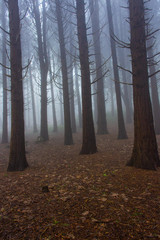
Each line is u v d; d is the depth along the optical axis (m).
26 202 3.54
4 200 3.73
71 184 4.38
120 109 11.25
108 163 6.11
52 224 2.71
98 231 2.48
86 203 3.31
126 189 3.83
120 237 2.33
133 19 5.27
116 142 10.27
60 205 3.31
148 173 4.69
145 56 5.22
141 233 2.38
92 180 4.54
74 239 2.35
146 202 3.21
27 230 2.61
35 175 5.51
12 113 6.45
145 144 5.12
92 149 7.92
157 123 12.63
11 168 6.31
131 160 5.51
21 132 6.51
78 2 7.76
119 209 3.02
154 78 12.79
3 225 2.77
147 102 5.18
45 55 13.20
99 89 13.78
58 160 7.46
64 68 11.16
